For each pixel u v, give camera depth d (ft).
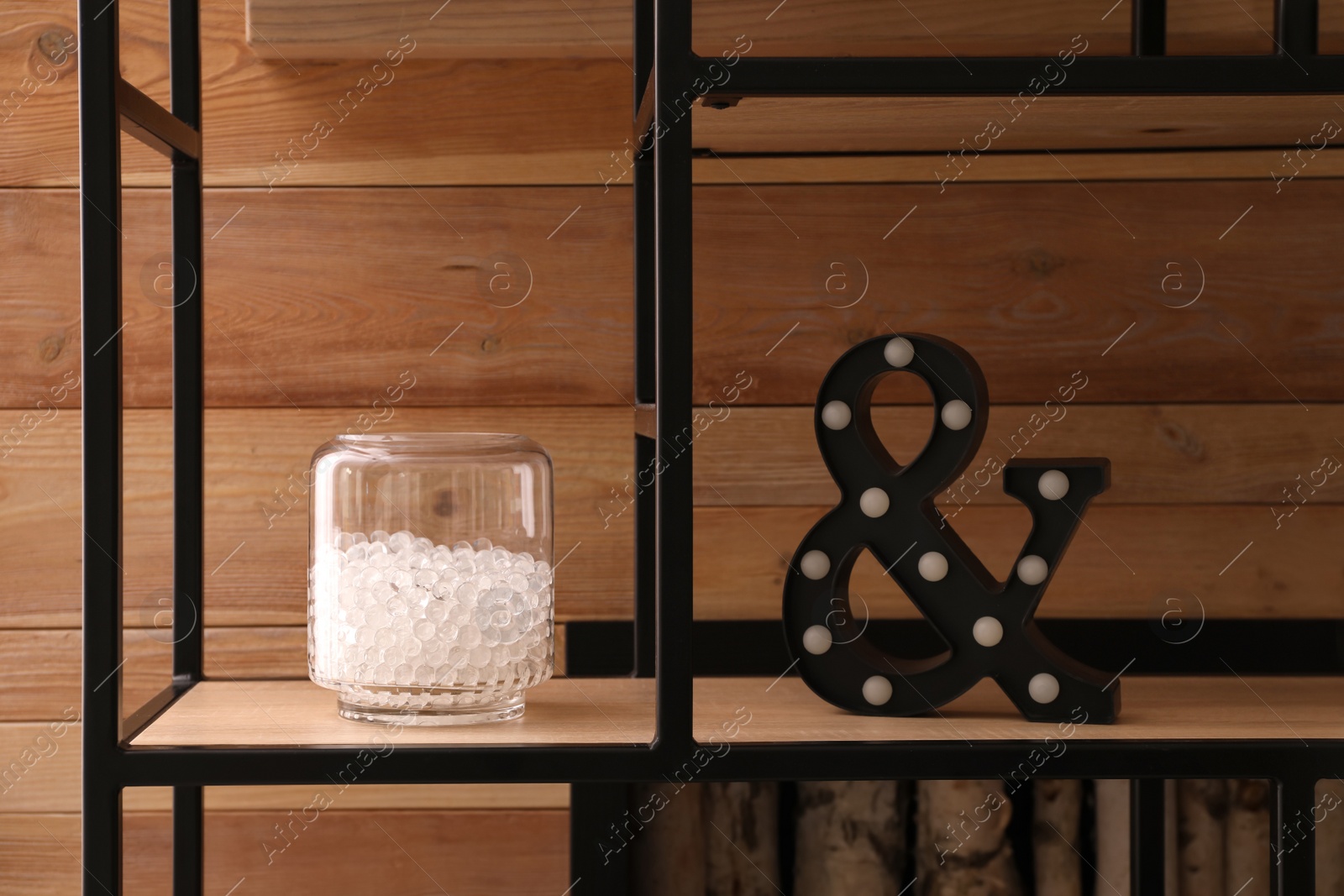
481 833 3.06
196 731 2.28
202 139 2.93
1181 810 3.12
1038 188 3.01
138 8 2.95
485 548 2.37
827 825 3.11
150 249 2.96
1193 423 3.01
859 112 2.43
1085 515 3.01
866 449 2.44
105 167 2.14
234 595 2.98
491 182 3.00
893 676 2.43
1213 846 3.12
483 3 2.80
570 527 3.02
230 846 3.01
